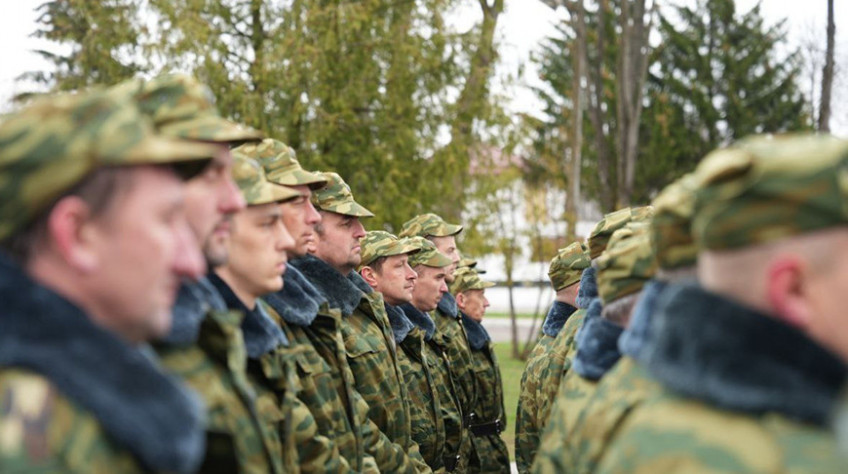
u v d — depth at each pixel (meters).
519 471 6.02
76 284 1.66
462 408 7.45
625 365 2.39
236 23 15.65
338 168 15.56
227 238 3.17
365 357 5.15
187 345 2.67
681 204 2.34
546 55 30.31
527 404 5.96
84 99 1.68
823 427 1.56
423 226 8.20
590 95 18.11
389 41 15.22
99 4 15.50
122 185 1.65
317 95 14.72
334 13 14.62
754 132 32.12
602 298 3.09
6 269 1.61
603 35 17.98
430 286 7.10
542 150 23.69
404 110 15.58
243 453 2.65
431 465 6.29
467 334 7.86
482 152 17.77
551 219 23.31
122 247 1.66
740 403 1.57
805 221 1.58
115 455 1.58
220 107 14.91
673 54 32.84
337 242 5.18
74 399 1.55
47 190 1.60
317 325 4.34
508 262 20.64
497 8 17.45
